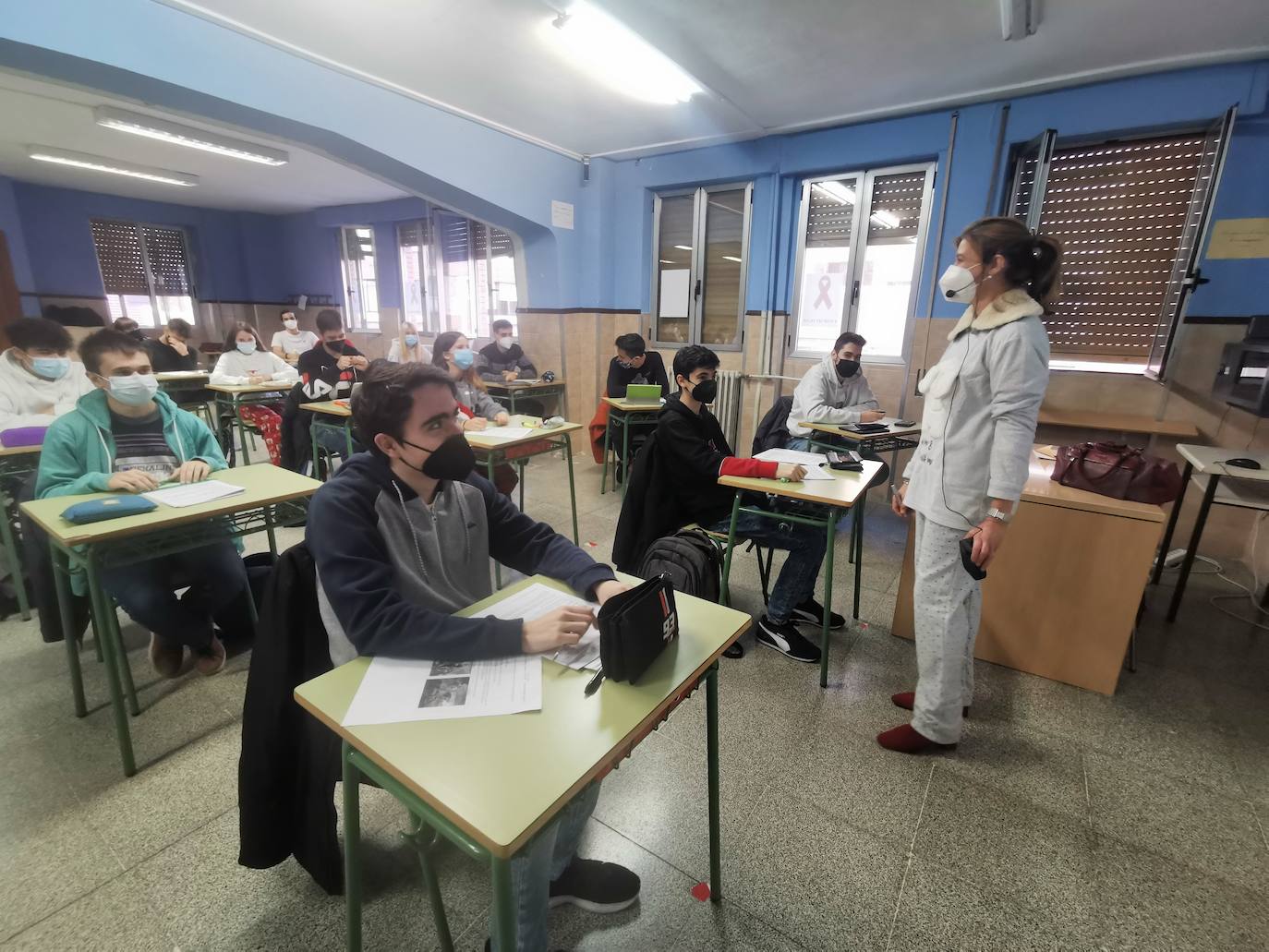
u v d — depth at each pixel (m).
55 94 4.14
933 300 3.94
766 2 2.53
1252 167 3.00
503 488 3.17
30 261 7.38
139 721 1.80
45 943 1.16
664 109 3.84
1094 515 1.96
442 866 1.34
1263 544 2.98
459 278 7.09
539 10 2.64
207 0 2.64
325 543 0.99
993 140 3.57
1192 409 3.22
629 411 4.01
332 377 3.92
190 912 1.23
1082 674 2.06
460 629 0.93
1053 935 1.22
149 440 2.02
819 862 1.38
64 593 1.72
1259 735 1.84
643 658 0.92
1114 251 3.45
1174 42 2.80
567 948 1.17
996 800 1.57
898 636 2.40
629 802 1.54
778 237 4.54
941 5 2.53
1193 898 1.31
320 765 1.10
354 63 3.23
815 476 2.17
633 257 5.24
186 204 8.32
